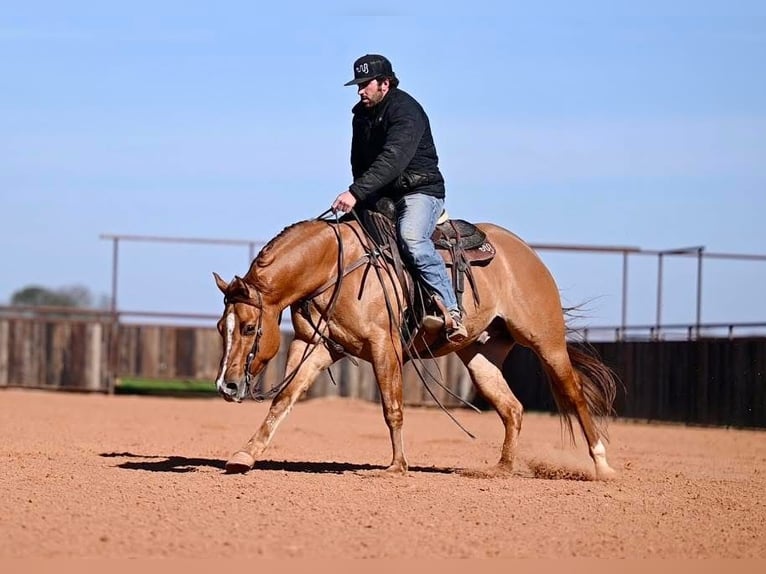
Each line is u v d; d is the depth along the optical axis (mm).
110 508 11258
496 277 14719
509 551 9898
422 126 13820
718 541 10719
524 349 35250
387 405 13867
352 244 13781
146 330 37250
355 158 14297
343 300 13656
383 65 13812
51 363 37094
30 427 22031
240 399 13180
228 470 13820
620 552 10055
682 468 17734
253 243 35594
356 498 12211
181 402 35000
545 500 12617
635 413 30875
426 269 13797
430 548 9891
